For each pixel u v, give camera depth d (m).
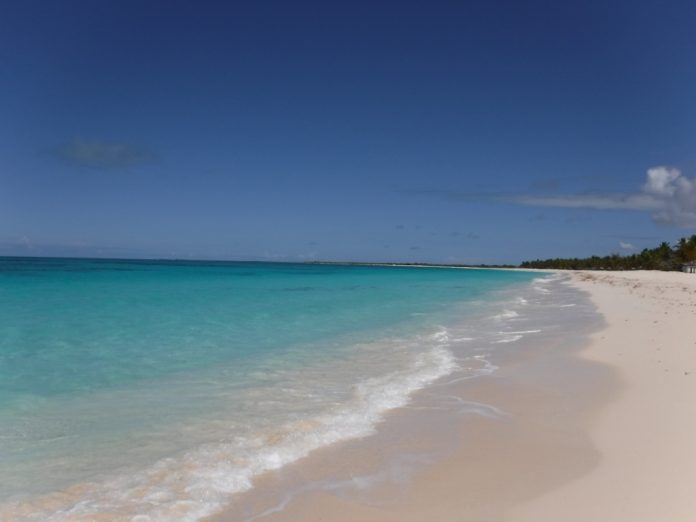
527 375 10.24
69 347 11.84
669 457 5.89
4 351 11.14
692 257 89.19
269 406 7.91
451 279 69.00
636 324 17.09
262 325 16.75
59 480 5.29
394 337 14.85
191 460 5.85
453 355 12.23
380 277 70.56
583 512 4.76
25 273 46.47
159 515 4.67
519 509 4.87
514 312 22.64
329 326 16.98
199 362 10.87
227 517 4.68
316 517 4.72
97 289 28.58
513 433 6.94
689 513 4.62
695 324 15.91
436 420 7.46
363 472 5.69
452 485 5.39
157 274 54.06
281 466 5.79
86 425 6.86
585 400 8.45
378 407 8.03
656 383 9.28
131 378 9.37
